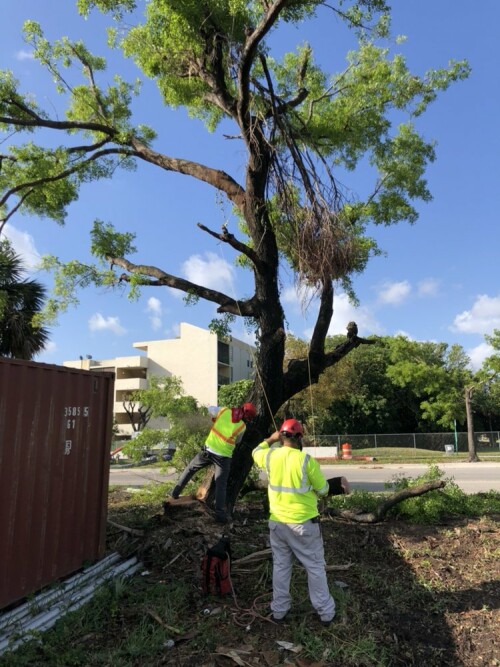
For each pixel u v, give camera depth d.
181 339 58.78
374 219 10.71
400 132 10.72
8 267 19.47
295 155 6.88
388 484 9.92
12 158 9.98
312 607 4.97
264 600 5.15
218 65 8.12
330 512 8.34
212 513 7.18
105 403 6.45
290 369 8.33
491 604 5.20
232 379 61.69
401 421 49.12
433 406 30.48
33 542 5.13
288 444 4.95
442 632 4.69
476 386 27.03
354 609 4.93
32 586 5.08
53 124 9.22
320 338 8.36
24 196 9.88
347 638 4.39
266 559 6.05
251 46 6.76
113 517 8.09
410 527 7.79
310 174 6.80
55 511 5.47
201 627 4.56
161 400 10.31
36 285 20.00
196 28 7.52
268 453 4.94
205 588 5.20
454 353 36.88
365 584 5.65
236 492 7.73
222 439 7.00
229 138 7.93
